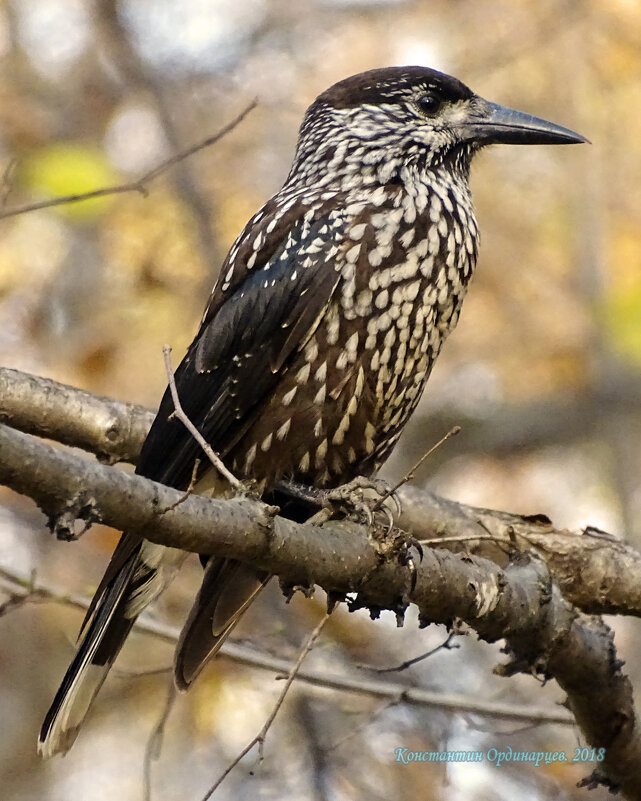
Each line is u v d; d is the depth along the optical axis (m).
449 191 9.45
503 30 15.98
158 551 8.77
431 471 16.14
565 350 15.94
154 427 9.15
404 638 13.38
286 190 9.66
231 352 8.95
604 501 15.77
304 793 12.33
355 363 8.78
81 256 14.76
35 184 10.81
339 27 16.17
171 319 14.76
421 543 7.69
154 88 15.15
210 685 12.72
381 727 12.23
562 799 12.24
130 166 15.20
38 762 14.45
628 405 15.52
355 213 8.94
